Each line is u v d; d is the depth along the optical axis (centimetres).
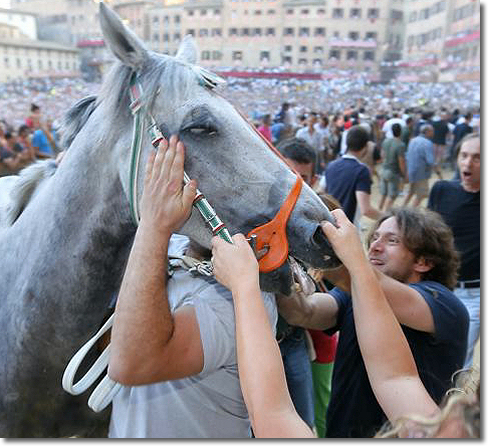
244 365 86
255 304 90
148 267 100
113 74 121
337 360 151
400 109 1276
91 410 151
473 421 66
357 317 111
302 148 245
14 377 137
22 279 134
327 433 152
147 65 116
